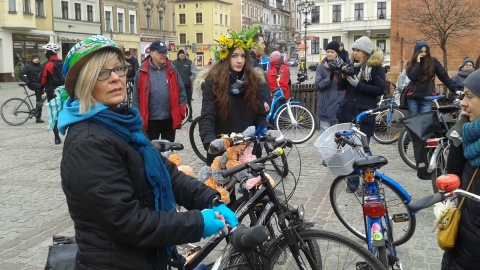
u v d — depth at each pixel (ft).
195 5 229.04
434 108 18.88
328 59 25.13
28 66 41.42
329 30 200.95
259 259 9.48
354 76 20.29
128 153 6.27
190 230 6.38
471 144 7.91
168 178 6.93
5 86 104.32
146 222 6.08
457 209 8.02
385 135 30.04
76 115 6.24
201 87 13.82
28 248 14.71
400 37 64.49
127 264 6.22
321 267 9.45
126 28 173.47
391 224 12.14
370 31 194.08
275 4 317.22
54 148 30.58
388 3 190.49
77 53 6.33
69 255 7.25
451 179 7.50
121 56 6.66
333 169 13.12
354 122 17.72
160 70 21.62
